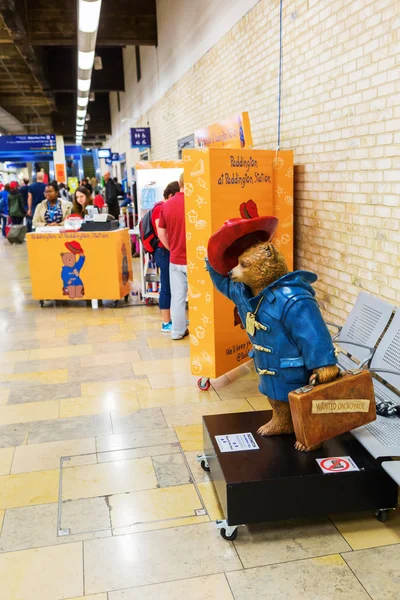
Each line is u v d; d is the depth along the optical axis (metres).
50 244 6.51
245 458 2.44
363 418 2.43
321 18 3.79
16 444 3.27
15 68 15.51
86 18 7.07
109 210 12.41
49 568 2.21
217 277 2.63
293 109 4.41
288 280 2.34
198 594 2.05
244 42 5.59
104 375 4.38
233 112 6.21
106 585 2.11
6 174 34.38
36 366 4.63
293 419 2.39
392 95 2.99
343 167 3.62
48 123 27.69
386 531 2.39
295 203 4.50
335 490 2.32
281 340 2.38
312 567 2.18
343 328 3.40
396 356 2.81
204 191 3.50
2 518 2.54
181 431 3.38
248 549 2.29
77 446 3.22
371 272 3.35
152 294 6.66
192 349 3.91
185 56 8.56
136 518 2.52
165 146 11.18
